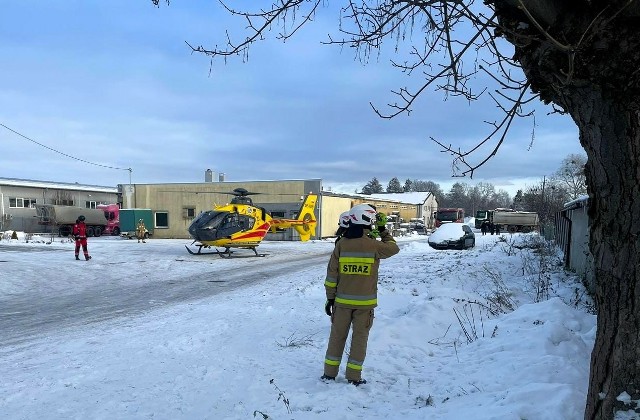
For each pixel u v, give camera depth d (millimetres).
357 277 5008
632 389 2564
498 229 49062
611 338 2641
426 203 71125
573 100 2490
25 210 45188
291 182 37438
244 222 22219
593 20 2090
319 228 37219
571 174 47750
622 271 2570
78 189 49719
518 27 2395
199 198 39812
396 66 3219
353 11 3311
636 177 2441
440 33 2990
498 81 2689
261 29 3430
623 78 2229
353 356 4922
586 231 10867
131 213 39875
